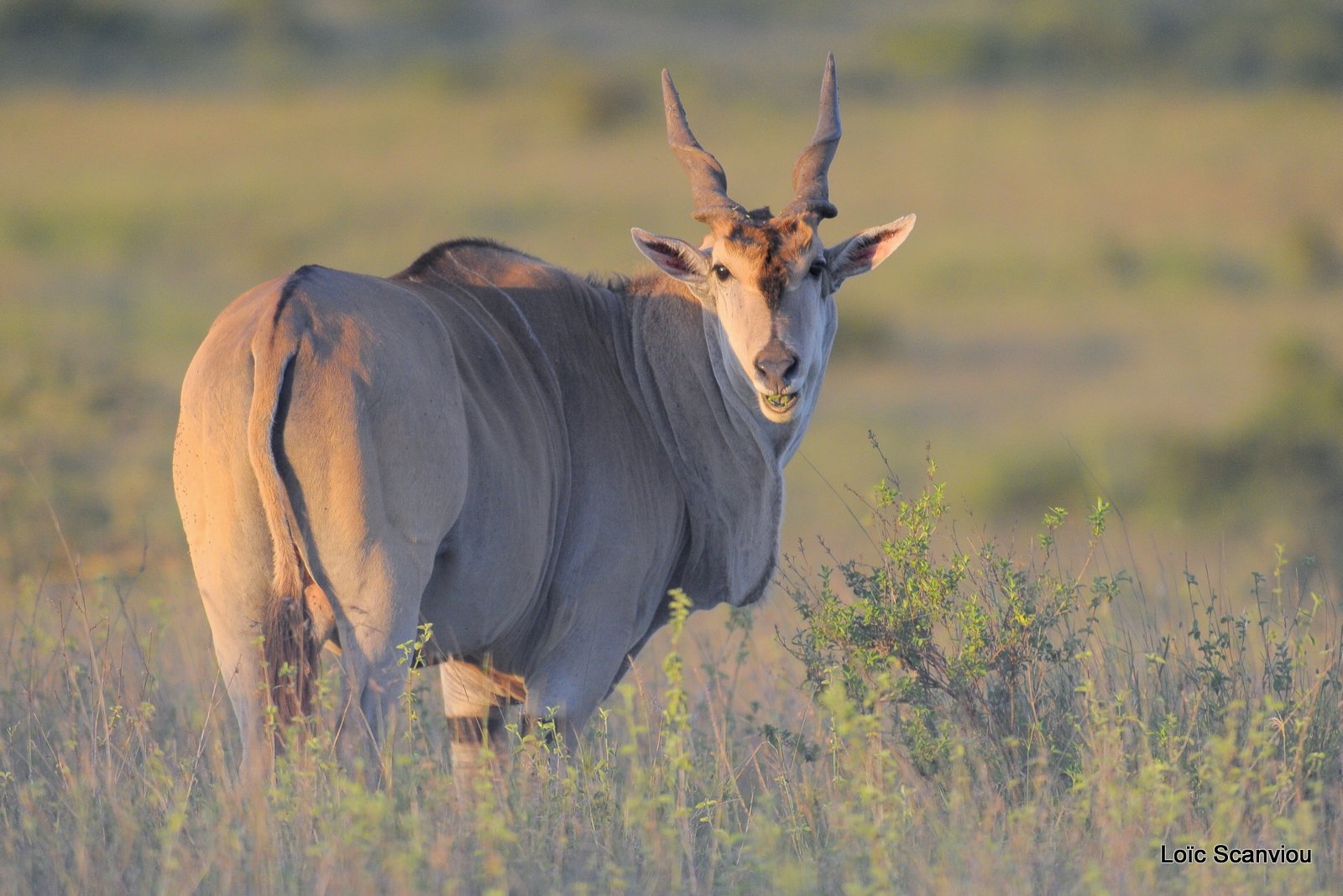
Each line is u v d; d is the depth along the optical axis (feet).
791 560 80.53
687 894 55.26
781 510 78.48
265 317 60.95
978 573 77.05
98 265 403.95
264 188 577.84
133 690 75.66
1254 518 172.04
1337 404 191.83
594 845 58.39
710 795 66.33
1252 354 343.46
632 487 74.43
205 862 53.72
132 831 56.70
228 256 437.17
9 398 154.10
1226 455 189.06
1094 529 75.87
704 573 78.23
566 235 500.74
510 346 71.56
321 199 543.80
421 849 52.70
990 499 206.49
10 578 115.75
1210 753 63.62
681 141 78.38
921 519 74.59
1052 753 68.74
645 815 57.72
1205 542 157.38
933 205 567.59
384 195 565.12
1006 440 250.16
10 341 192.24
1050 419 276.21
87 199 533.55
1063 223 529.45
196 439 61.21
